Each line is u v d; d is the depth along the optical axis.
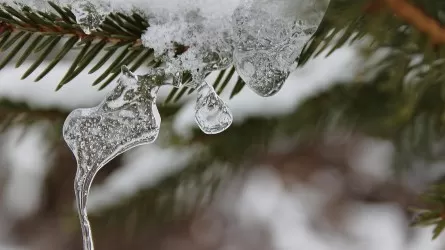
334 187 1.27
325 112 0.47
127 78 0.31
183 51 0.31
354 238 1.26
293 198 1.33
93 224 0.49
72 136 0.32
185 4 0.31
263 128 0.47
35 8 0.31
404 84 0.39
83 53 0.32
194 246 1.27
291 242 1.29
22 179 1.21
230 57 0.31
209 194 0.50
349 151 1.20
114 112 0.32
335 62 0.47
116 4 0.31
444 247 1.05
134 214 0.49
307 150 1.20
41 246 1.29
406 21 0.34
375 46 0.37
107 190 0.51
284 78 0.32
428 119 0.46
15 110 0.44
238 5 0.31
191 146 0.47
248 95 0.47
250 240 1.31
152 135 0.32
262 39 0.31
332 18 0.33
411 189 1.19
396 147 0.52
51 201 1.25
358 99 0.46
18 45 0.32
